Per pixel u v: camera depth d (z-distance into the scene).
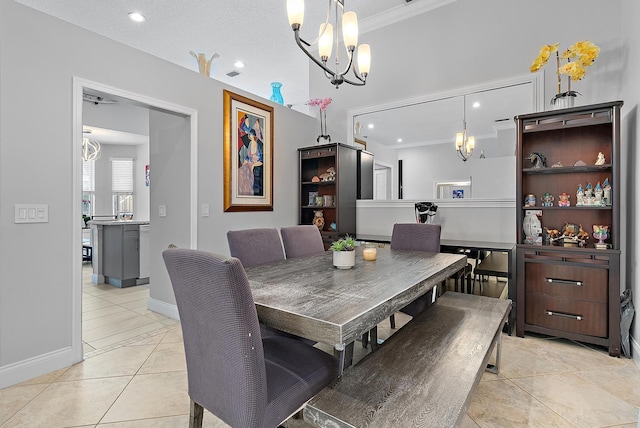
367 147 4.05
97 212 7.01
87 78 2.29
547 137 2.86
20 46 1.98
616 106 2.32
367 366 1.34
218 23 3.81
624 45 2.57
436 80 3.57
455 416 1.03
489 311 2.04
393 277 1.71
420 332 1.70
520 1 3.11
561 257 2.54
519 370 2.14
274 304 1.26
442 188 3.56
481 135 3.34
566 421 1.64
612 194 2.37
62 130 2.17
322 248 2.79
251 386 1.07
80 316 2.27
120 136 6.36
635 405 1.77
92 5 3.44
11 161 1.95
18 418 1.66
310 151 4.09
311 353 1.45
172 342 2.62
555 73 2.94
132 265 4.43
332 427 1.03
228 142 3.33
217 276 1.03
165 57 4.62
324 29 1.96
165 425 1.62
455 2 3.45
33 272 2.05
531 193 2.91
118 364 2.25
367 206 4.02
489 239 3.30
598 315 2.41
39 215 2.06
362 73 2.13
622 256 2.63
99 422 1.64
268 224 3.83
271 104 3.87
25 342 2.02
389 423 1.00
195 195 3.04
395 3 3.60
